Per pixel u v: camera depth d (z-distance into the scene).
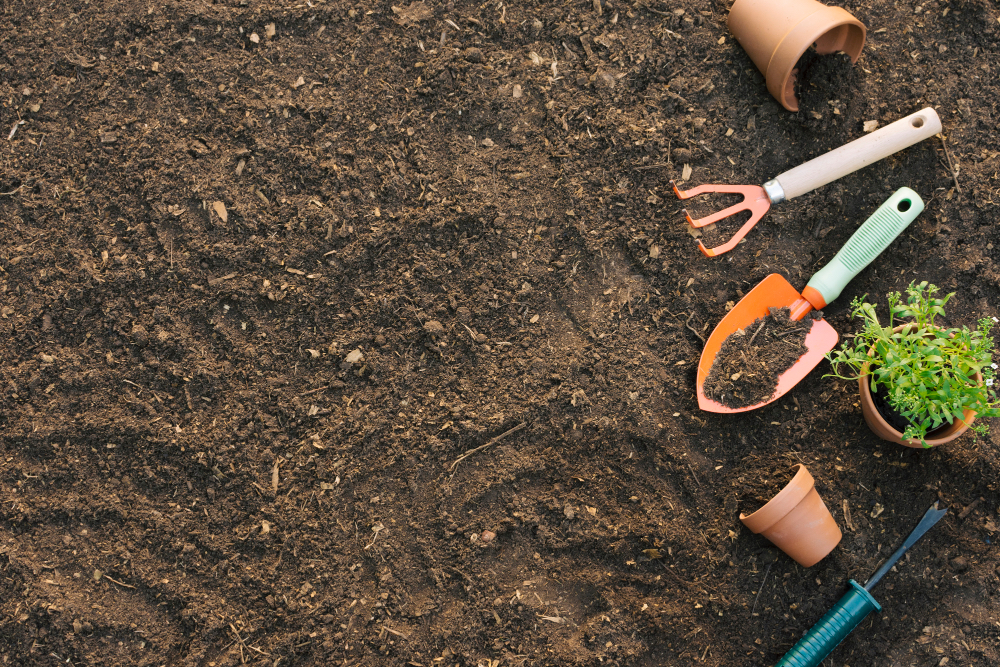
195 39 1.56
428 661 1.51
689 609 1.53
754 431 1.54
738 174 1.55
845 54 1.54
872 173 1.55
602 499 1.53
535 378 1.54
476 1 1.56
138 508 1.52
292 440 1.53
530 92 1.56
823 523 1.49
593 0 1.56
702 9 1.56
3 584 1.51
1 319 1.54
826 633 1.50
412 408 1.53
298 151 1.54
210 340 1.54
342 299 1.54
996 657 1.51
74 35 1.56
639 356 1.54
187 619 1.51
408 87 1.56
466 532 1.52
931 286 1.45
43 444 1.52
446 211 1.54
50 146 1.55
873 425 1.50
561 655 1.51
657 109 1.55
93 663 1.50
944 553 1.53
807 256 1.55
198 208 1.54
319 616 1.51
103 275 1.53
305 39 1.56
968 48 1.55
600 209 1.55
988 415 1.44
